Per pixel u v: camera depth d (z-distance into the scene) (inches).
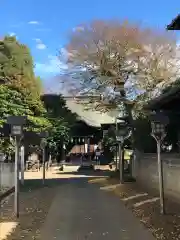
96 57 1130.7
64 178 1244.5
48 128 1587.1
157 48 1143.0
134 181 960.9
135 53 1117.7
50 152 1833.2
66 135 1908.2
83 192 791.7
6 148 1000.9
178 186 565.9
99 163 1881.2
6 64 1465.3
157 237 354.0
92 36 1157.7
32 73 1593.3
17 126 502.3
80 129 2098.9
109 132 1429.6
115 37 1128.8
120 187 842.2
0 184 724.7
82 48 1160.8
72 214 505.0
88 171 1605.6
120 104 1147.3
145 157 834.2
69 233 387.9
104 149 1903.3
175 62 1160.2
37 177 1305.4
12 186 820.0
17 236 374.6
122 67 1125.7
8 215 499.8
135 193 711.7
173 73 1127.6
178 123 807.7
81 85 1182.3
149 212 486.6
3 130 757.3
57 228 413.1
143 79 1120.2
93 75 1154.0
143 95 1111.6
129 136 1008.9
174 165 586.9
